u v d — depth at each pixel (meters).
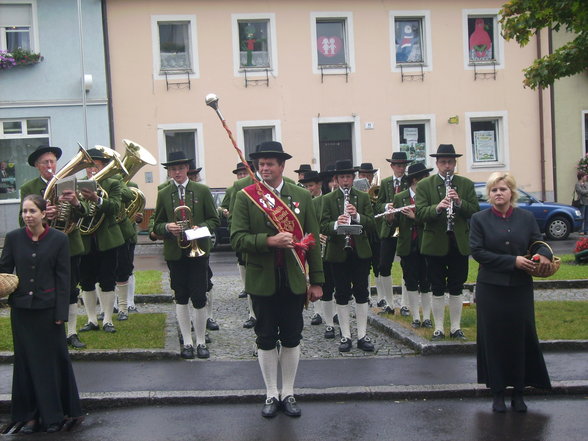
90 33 22.45
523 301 5.85
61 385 5.65
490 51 24.58
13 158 22.38
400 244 8.68
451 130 24.28
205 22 23.03
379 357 7.52
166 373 6.95
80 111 22.48
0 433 5.57
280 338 6.05
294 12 23.42
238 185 9.02
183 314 7.59
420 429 5.57
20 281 5.54
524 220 5.93
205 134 23.14
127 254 9.23
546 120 24.78
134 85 22.75
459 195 7.94
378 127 23.95
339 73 23.72
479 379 6.11
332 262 7.82
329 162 24.05
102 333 8.31
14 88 22.17
